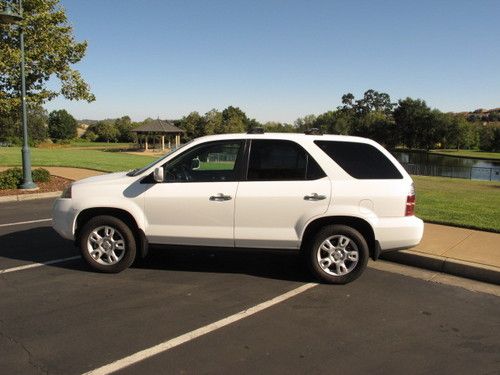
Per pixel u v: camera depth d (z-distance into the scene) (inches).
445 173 1576.0
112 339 163.5
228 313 188.5
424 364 149.9
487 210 413.7
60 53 569.0
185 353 154.0
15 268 245.4
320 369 145.3
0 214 405.1
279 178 223.8
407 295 213.2
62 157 1194.6
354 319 184.9
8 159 1055.0
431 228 332.2
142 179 232.1
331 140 228.5
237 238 224.5
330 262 224.5
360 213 218.4
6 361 146.9
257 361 149.5
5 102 540.7
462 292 218.5
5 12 466.6
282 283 226.4
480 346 163.5
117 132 4040.4
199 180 229.3
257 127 241.1
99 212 239.3
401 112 4101.9
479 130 4343.0
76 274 236.2
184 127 3260.3
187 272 241.8
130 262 235.5
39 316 182.7
